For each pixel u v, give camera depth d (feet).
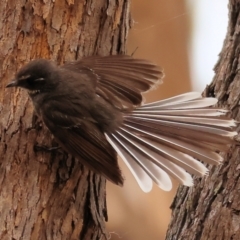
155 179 14.83
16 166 14.97
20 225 14.94
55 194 14.99
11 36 15.03
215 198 15.11
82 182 15.05
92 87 15.02
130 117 14.96
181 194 15.25
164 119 14.92
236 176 15.10
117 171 14.92
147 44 18.43
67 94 14.98
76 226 15.02
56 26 15.07
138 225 17.34
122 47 15.19
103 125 14.96
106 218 15.15
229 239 15.05
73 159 15.03
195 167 14.84
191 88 18.48
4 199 14.94
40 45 15.06
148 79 15.05
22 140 14.99
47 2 15.06
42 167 14.99
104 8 15.14
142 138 14.90
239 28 15.28
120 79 15.05
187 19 18.84
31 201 14.96
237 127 15.10
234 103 15.17
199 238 15.11
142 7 18.40
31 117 15.02
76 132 14.96
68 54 15.08
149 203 17.39
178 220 15.19
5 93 15.02
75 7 15.08
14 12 15.05
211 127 14.85
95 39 15.12
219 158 14.84
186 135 14.87
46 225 14.97
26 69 14.98
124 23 15.19
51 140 15.02
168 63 18.78
